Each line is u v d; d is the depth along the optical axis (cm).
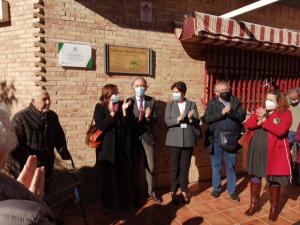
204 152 608
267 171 418
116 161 459
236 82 627
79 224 423
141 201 505
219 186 524
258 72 654
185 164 491
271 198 439
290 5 688
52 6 438
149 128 481
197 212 465
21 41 452
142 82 468
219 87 493
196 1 564
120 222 432
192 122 482
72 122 467
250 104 650
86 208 474
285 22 689
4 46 473
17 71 463
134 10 504
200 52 578
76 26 457
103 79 487
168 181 573
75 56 457
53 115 390
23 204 115
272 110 416
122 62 498
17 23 452
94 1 468
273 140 414
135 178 481
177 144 475
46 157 370
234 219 444
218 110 489
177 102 484
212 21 516
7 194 120
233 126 488
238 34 543
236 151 499
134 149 478
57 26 443
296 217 452
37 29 432
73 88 463
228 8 602
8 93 477
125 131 457
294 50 630
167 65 546
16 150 341
